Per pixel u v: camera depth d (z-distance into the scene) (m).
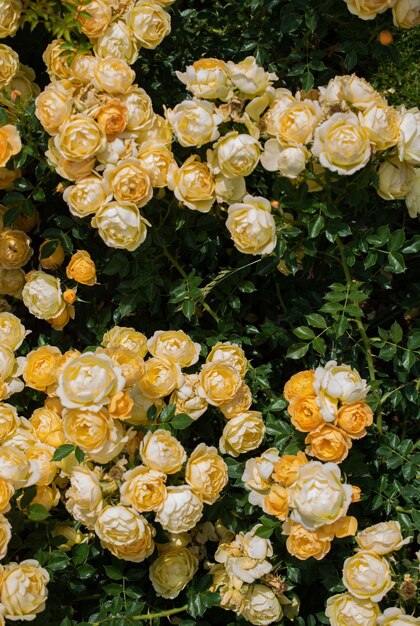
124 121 1.78
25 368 1.82
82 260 1.86
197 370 1.89
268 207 1.77
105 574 1.87
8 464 1.71
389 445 1.83
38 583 1.69
